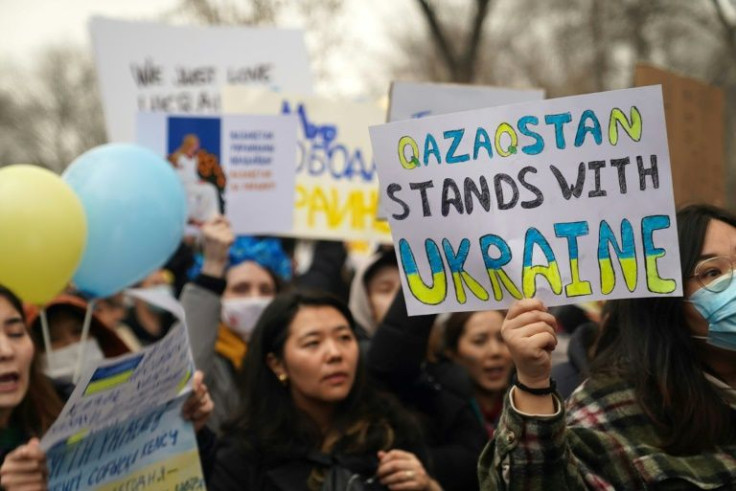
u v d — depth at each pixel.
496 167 2.77
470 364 4.70
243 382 3.88
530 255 2.74
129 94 5.88
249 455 3.72
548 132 2.76
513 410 2.55
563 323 5.26
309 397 3.83
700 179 4.81
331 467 3.66
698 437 2.75
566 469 2.56
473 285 2.78
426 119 2.81
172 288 5.98
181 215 4.52
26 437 3.35
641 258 2.70
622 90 2.72
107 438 2.97
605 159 2.73
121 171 4.32
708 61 14.93
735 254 2.77
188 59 6.01
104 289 4.35
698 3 15.12
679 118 4.75
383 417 3.83
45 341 4.03
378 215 4.88
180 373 3.16
